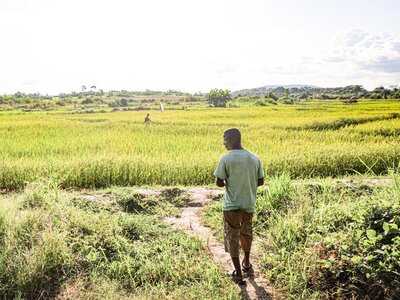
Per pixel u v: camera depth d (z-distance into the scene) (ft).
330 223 17.62
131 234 20.13
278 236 18.56
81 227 19.24
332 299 13.76
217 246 19.54
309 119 115.03
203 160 41.01
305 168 43.14
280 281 15.52
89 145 59.00
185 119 123.24
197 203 27.99
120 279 15.78
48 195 22.81
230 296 13.99
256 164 15.96
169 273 16.03
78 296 14.65
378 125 91.86
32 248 16.12
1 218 18.17
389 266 13.14
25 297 14.58
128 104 335.06
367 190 25.82
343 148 48.91
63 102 348.59
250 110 187.93
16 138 68.03
